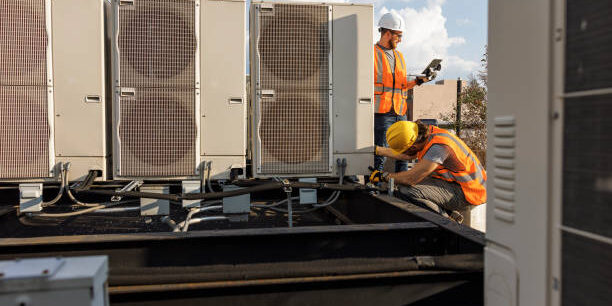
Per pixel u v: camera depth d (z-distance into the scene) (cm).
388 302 197
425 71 516
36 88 347
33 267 126
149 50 356
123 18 351
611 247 117
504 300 160
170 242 213
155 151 360
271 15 375
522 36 148
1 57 339
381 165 487
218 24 368
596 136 121
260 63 376
